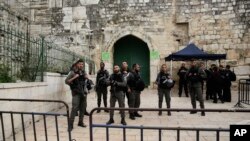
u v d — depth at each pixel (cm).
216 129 402
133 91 925
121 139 675
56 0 2175
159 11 2050
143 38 2056
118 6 2091
